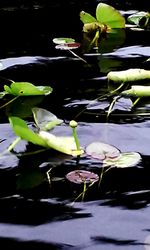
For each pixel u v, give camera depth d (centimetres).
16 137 308
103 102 346
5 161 291
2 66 395
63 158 294
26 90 349
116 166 288
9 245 244
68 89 361
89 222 255
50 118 322
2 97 351
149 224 254
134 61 405
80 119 326
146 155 296
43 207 263
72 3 550
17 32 464
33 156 294
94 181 279
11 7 533
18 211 261
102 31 467
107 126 319
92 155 294
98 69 391
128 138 308
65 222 255
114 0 563
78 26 481
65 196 270
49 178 280
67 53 422
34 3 550
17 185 276
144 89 357
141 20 506
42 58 411
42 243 245
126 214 260
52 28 474
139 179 280
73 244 245
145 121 325
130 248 243
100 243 246
